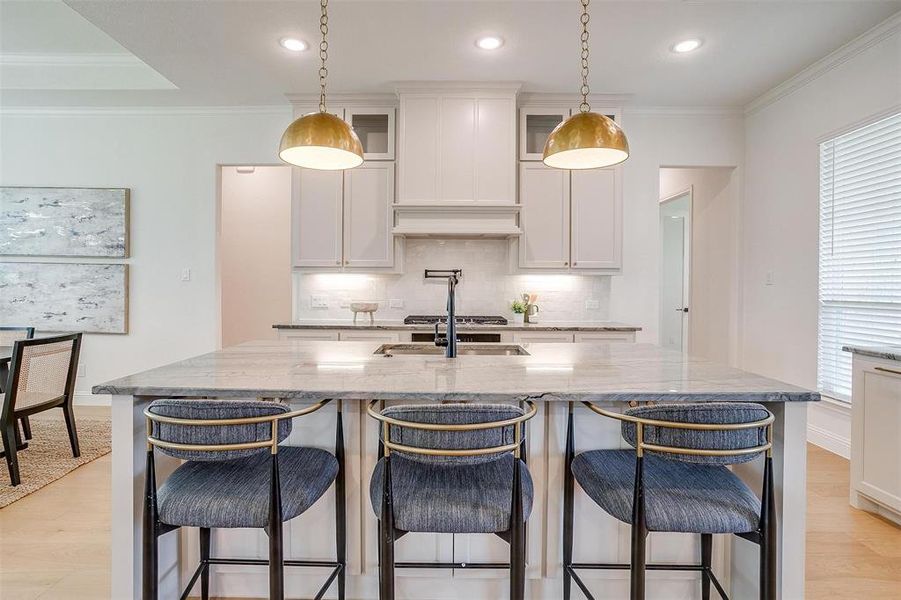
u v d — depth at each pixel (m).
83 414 4.16
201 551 1.79
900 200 2.88
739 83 3.75
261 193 5.74
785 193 3.79
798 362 3.67
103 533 2.29
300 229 4.07
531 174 3.99
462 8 2.75
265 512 1.36
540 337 3.85
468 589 1.84
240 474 1.50
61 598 1.83
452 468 1.53
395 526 1.34
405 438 1.31
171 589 1.75
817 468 3.11
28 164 4.36
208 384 1.56
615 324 4.15
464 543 1.81
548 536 1.77
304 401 1.79
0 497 2.61
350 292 4.40
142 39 3.12
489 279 4.40
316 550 1.82
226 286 5.70
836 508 2.58
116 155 4.37
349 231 4.05
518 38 3.08
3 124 4.35
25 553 2.12
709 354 4.80
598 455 1.68
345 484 1.78
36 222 4.33
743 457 1.32
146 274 4.40
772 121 3.94
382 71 3.58
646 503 1.37
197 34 3.06
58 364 3.06
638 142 4.31
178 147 4.35
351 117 4.07
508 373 1.78
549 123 4.09
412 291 4.39
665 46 3.17
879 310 3.01
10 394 2.73
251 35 3.06
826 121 3.38
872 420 2.47
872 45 3.01
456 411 1.29
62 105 4.27
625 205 4.34
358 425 1.78
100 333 4.39
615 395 1.49
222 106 4.30
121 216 4.34
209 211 4.36
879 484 2.43
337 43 3.16
